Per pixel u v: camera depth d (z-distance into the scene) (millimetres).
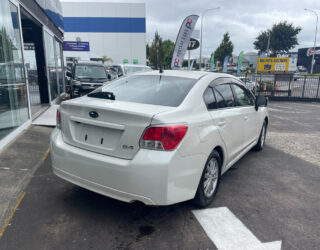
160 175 2342
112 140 2553
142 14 38344
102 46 38625
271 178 4164
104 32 38250
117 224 2771
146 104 2762
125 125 2443
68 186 3549
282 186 3883
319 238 2674
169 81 3256
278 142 6348
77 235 2570
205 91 3174
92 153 2637
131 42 39000
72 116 2809
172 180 2414
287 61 17500
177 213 3016
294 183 4004
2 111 4801
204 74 3510
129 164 2373
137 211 3025
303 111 11789
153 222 2830
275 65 17719
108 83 3668
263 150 5645
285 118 9828
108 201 3217
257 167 4625
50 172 3928
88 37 38156
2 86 4855
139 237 2576
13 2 5562
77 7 37219
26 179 3658
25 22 8094
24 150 4656
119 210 3033
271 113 10984
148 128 2365
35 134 5625
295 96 16031
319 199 3516
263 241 2594
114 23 38156
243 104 4203
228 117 3418
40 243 2436
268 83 16422
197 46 13578
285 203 3371
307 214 3123
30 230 2611
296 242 2600
